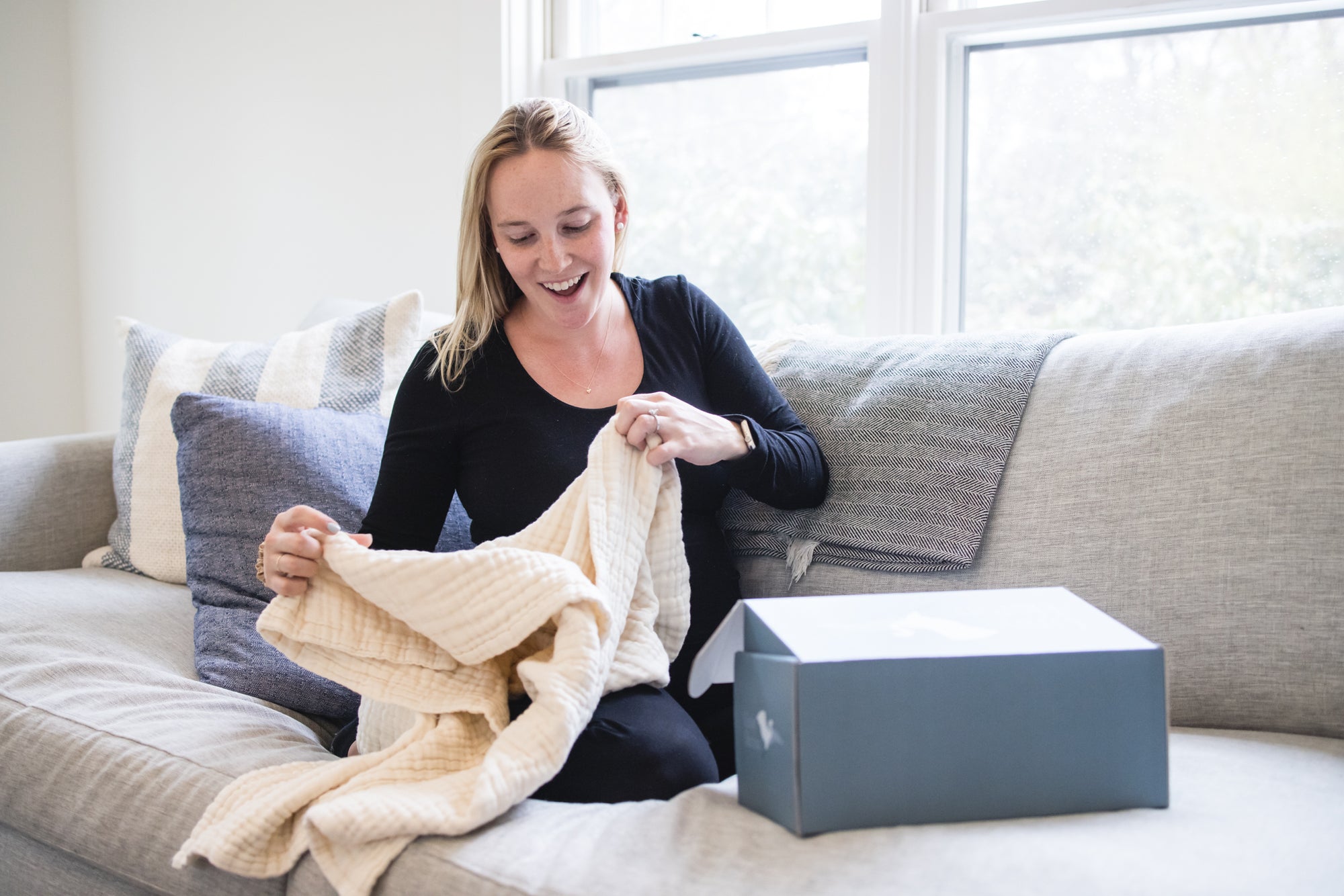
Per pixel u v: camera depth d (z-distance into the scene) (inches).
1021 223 70.8
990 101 71.1
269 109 97.3
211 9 100.0
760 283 81.0
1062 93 68.7
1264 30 62.6
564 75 85.5
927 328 72.4
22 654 48.3
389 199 91.0
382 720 41.3
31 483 65.1
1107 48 67.1
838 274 77.7
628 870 30.0
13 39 108.8
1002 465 47.7
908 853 29.2
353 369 64.4
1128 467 44.4
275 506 55.0
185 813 37.5
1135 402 45.8
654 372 50.9
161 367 65.6
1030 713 31.3
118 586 58.8
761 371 53.0
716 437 44.2
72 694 44.9
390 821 32.0
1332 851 29.4
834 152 76.9
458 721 37.4
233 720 43.8
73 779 40.6
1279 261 63.5
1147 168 66.6
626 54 82.5
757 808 33.1
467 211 49.3
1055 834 30.1
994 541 46.9
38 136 111.0
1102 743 31.7
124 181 109.2
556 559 37.2
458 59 85.7
